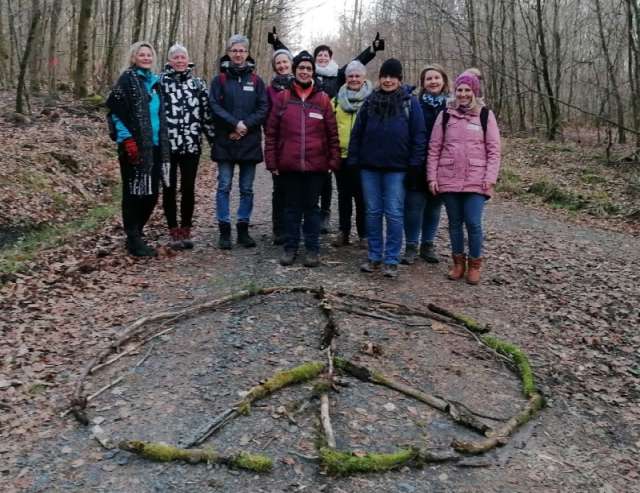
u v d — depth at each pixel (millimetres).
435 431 3656
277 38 7195
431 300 5508
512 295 5910
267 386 3809
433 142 5848
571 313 5664
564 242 8719
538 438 3746
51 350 4422
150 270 6016
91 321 4875
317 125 5836
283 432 3486
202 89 6324
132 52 6004
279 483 3115
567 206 11727
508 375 4402
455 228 5922
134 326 4633
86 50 16969
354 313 5016
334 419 3650
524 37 24641
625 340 5254
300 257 6426
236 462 3195
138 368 4121
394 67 5578
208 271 5965
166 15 28172
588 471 3496
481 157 5727
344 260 6410
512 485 3289
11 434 3467
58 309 5117
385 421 3691
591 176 13414
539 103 24531
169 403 3729
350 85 6430
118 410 3676
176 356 4266
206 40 23969
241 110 6277
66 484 3076
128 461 3242
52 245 7137
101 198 10375
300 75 5820
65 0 26828
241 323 4742
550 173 14109
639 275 7129
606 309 5891
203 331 4609
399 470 3295
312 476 3180
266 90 6461
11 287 5559
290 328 4703
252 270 5969
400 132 5598
